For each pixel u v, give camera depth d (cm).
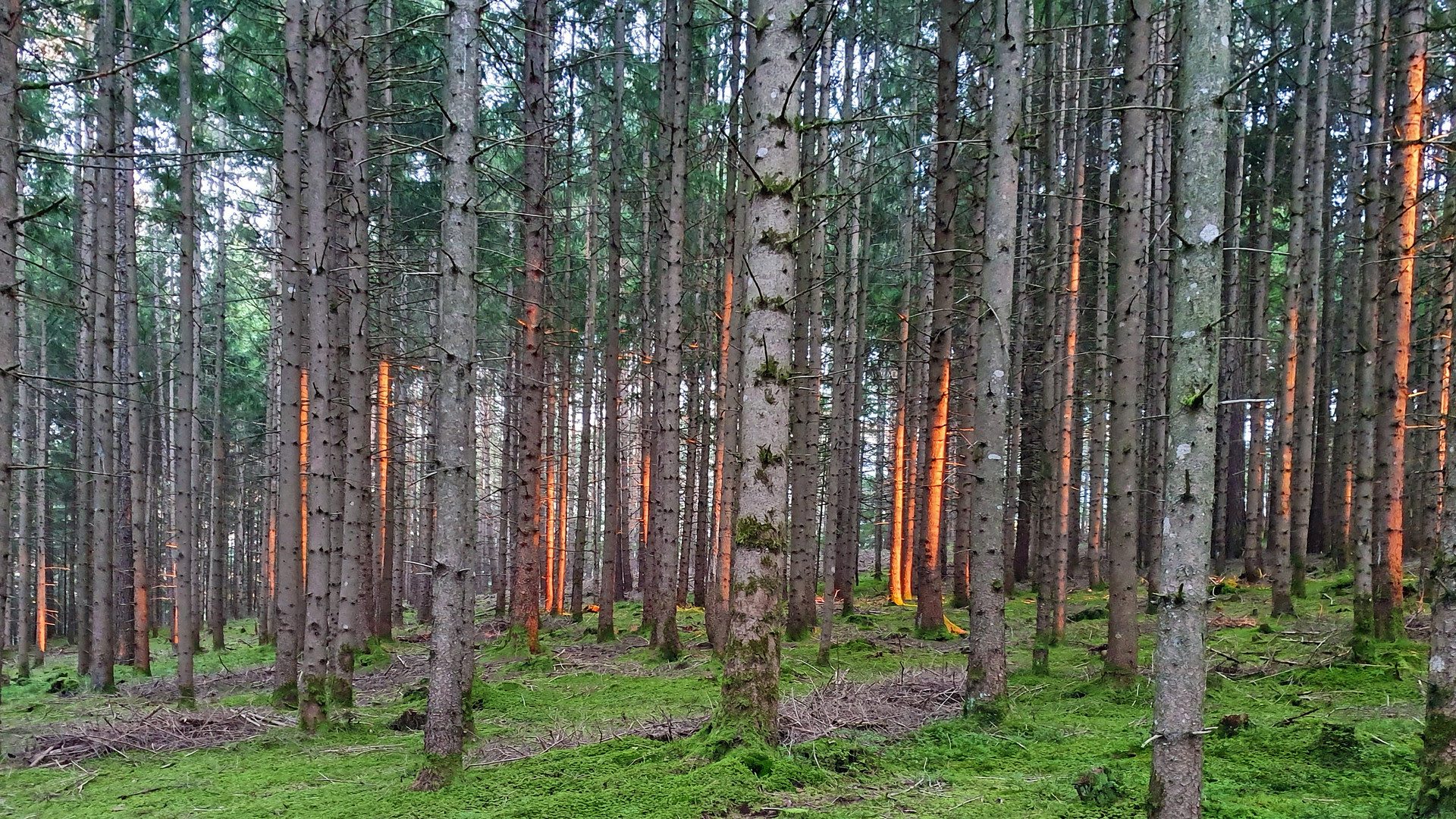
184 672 1016
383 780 621
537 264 1355
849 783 531
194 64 1296
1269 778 508
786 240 580
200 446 2408
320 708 851
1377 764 522
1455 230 736
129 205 1309
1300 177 1323
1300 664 898
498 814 482
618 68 1467
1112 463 874
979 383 733
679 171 1337
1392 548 962
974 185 1305
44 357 1986
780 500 581
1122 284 862
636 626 1781
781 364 579
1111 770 527
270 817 537
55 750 773
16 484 2033
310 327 886
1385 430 967
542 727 812
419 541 2566
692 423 2206
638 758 586
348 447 1041
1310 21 1277
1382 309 969
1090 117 1421
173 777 686
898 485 2042
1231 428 2222
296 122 1025
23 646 1625
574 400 2708
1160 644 367
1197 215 363
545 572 2194
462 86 607
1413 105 924
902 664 1016
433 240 1513
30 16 1085
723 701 580
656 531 1384
